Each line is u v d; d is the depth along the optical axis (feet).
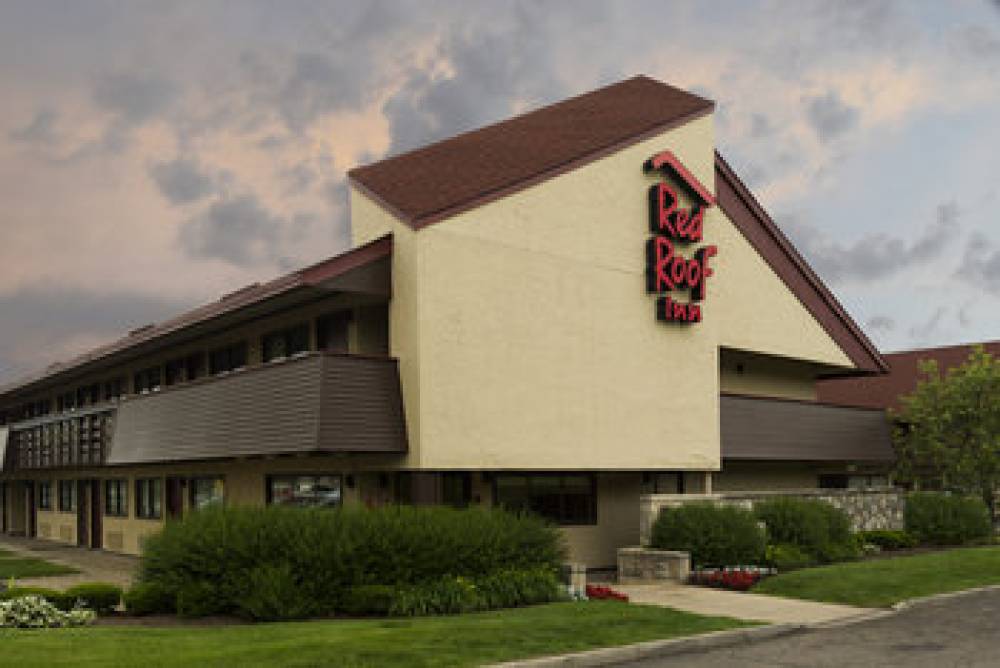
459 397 62.28
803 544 76.84
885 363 111.86
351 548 50.78
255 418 64.18
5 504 160.86
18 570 84.74
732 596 61.31
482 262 64.49
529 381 66.59
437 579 52.29
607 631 43.86
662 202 76.18
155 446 79.20
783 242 96.53
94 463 95.35
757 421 89.35
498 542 55.26
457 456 61.82
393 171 73.82
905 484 119.14
